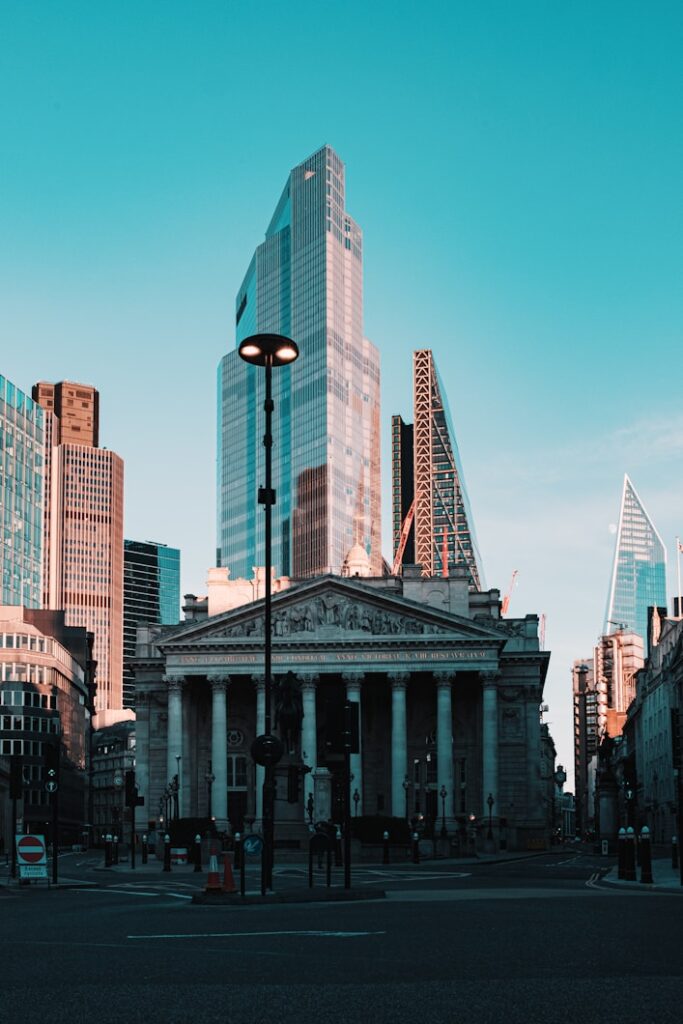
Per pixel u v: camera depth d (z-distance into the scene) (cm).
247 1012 1517
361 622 14738
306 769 8906
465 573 15938
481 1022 1432
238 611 14712
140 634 16438
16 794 6294
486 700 14600
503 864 9788
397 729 14475
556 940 2378
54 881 5925
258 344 4647
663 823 17738
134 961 2078
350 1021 1446
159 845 12794
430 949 2222
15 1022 1453
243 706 15788
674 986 1705
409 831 11956
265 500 4672
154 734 16038
